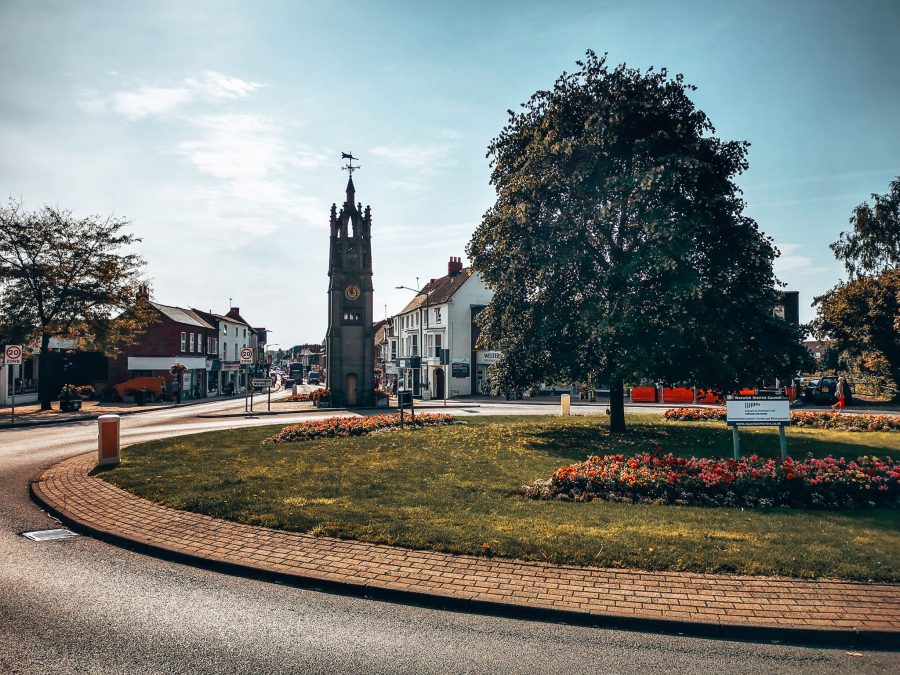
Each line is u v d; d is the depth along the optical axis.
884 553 6.92
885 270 37.34
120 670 4.59
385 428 20.28
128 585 6.44
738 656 4.95
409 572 6.54
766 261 17.44
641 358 15.23
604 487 9.87
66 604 5.90
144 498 9.82
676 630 5.39
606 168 16.98
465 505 9.20
